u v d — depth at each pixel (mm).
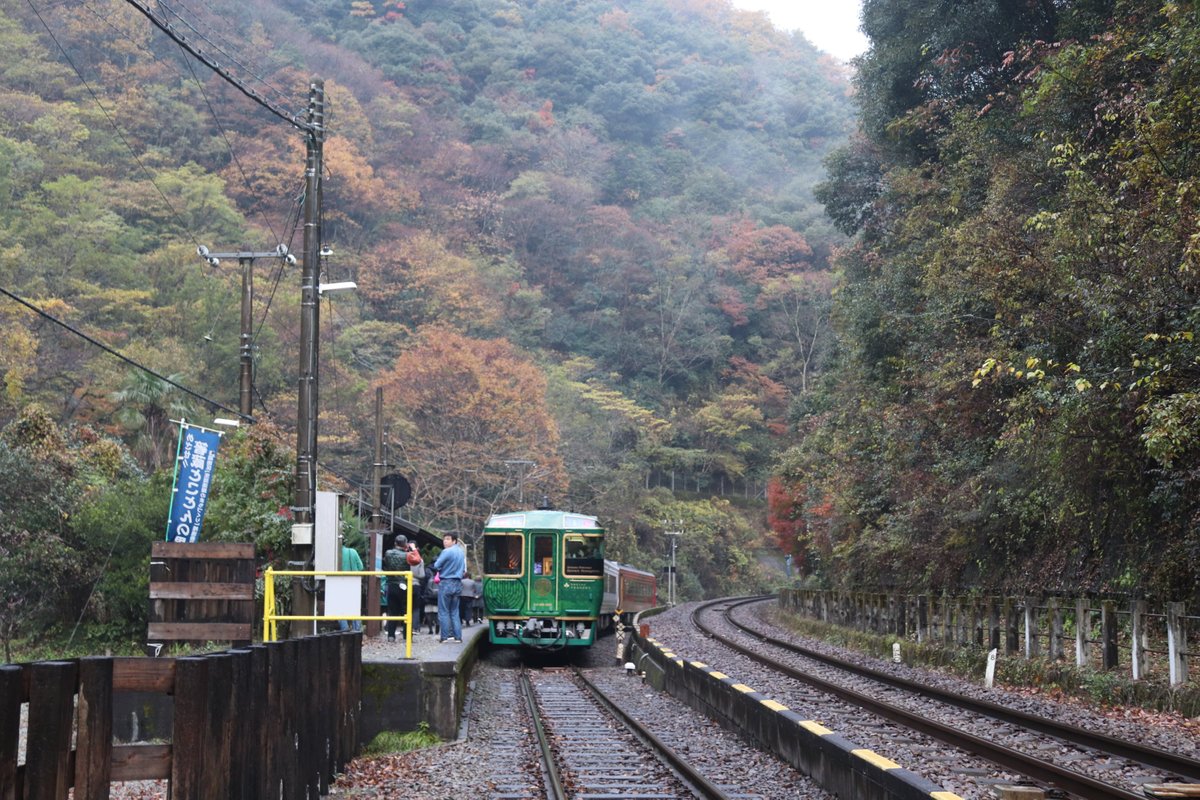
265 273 67750
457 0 135125
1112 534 17922
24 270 54125
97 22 81250
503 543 24766
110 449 29109
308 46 103375
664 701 16469
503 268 90875
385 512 24875
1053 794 8672
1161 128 14812
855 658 23891
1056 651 16516
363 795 9352
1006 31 26672
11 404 43500
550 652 27219
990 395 20906
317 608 16906
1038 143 19984
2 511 22016
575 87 132500
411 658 12953
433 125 107312
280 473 20906
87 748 4977
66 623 22547
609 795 9180
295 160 84438
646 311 103250
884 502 29703
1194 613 14898
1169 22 16375
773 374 102000
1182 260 13773
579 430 76062
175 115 80875
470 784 9805
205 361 55219
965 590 23906
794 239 111250
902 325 27359
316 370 17625
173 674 5449
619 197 119750
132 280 58812
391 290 77750
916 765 9922
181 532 17031
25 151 64938
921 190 27703
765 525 91000
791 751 10250
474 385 59969
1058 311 16781
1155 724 12375
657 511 82125
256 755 6707
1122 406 14945
